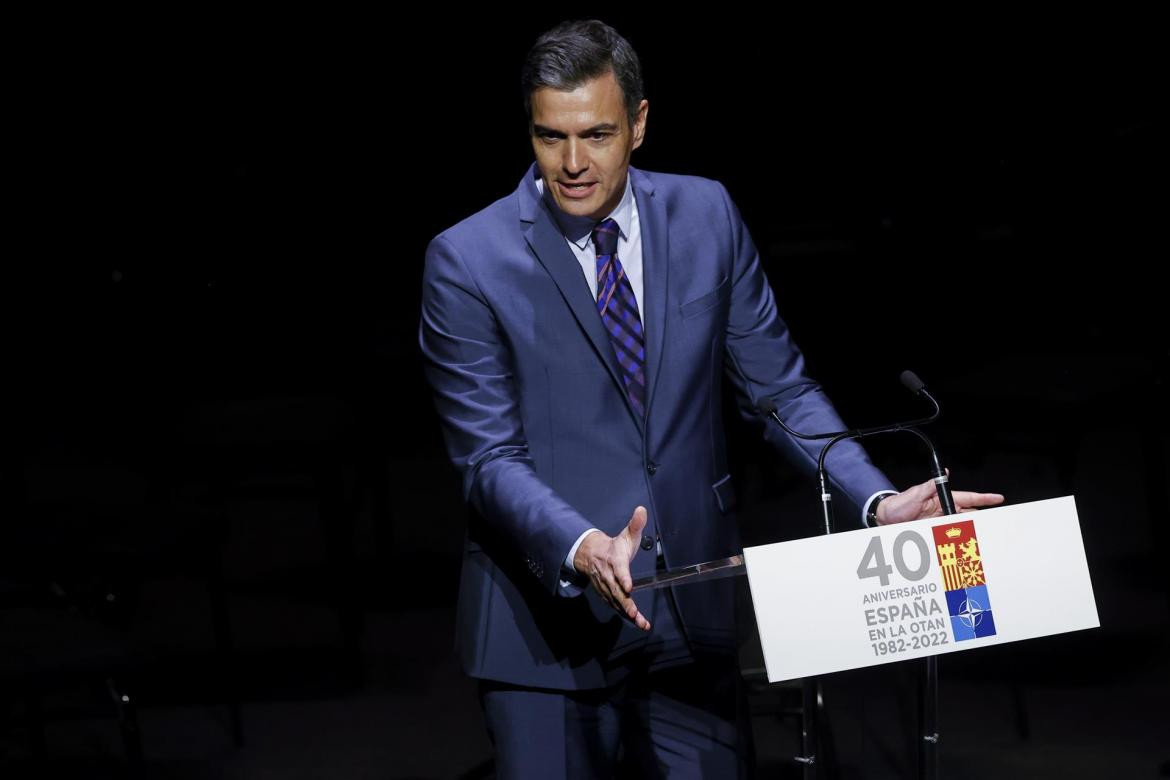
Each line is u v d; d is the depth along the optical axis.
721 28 26.42
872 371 25.52
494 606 8.34
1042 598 6.82
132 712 11.23
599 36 7.57
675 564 8.34
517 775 8.23
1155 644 16.06
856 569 6.61
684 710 8.59
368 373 20.83
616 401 8.24
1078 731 14.12
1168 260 23.81
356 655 16.77
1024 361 16.16
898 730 14.31
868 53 26.91
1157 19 26.38
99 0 27.55
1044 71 26.89
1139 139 24.27
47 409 28.28
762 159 26.94
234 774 14.00
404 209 28.45
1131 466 22.08
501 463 8.04
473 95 28.55
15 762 14.31
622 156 7.66
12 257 28.36
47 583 13.19
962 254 26.94
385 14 28.09
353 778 13.78
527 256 8.23
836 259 27.47
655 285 8.27
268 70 28.08
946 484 7.33
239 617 18.56
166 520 14.31
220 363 26.67
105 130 28.03
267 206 28.03
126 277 27.97
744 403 9.00
